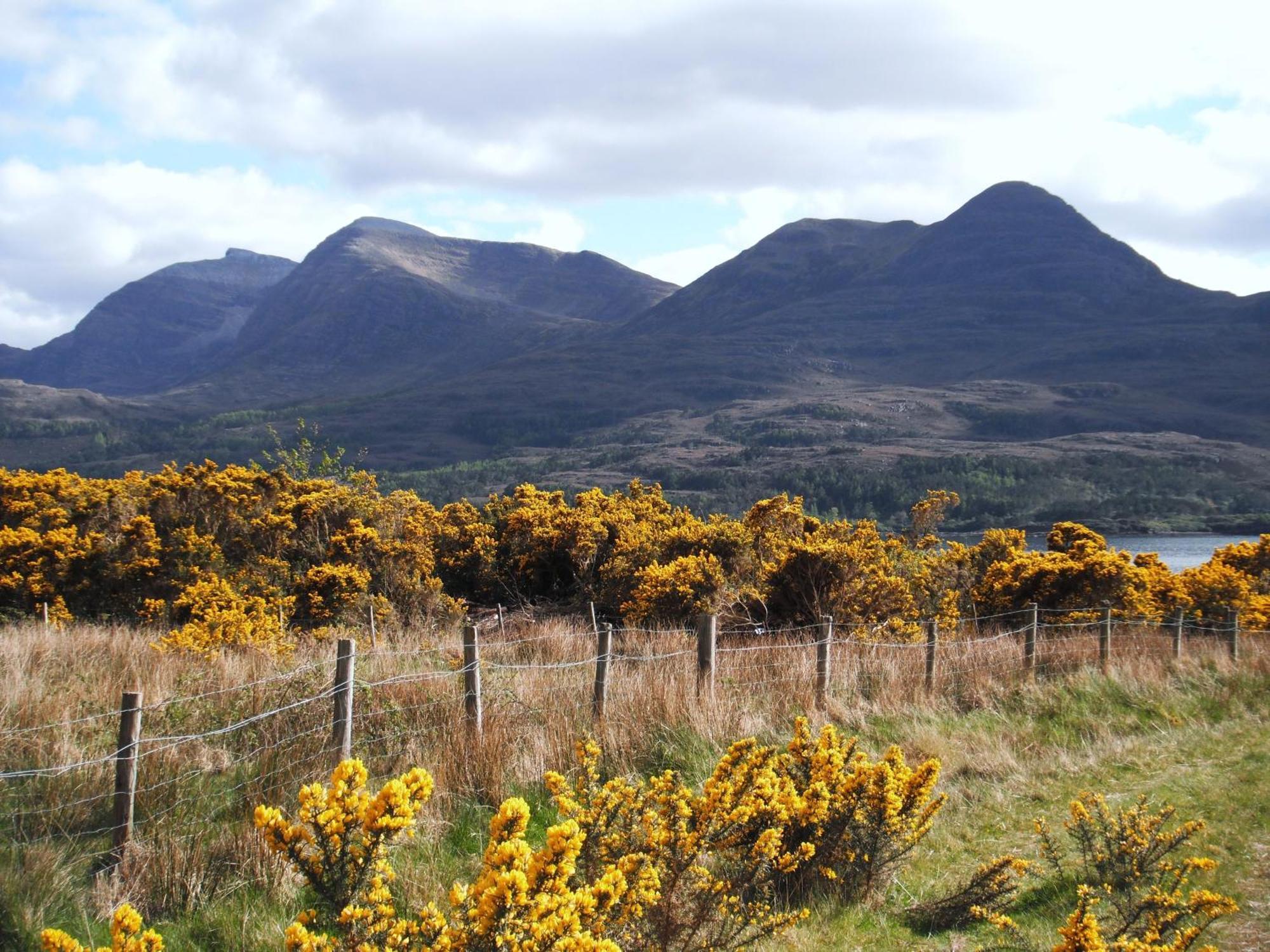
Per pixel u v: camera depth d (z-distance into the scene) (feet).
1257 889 17.44
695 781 21.72
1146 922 15.62
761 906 15.21
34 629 36.68
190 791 19.12
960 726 28.37
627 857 13.26
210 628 38.11
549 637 38.29
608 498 68.69
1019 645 38.65
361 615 49.32
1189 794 22.61
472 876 17.11
